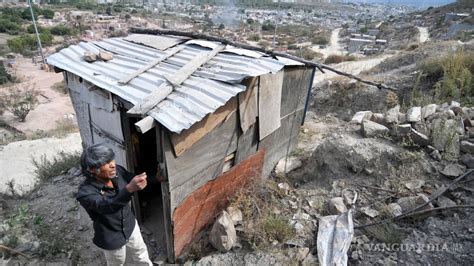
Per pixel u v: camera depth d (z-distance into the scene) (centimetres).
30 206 485
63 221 445
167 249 365
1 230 425
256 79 391
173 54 432
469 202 363
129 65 405
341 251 337
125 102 338
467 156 425
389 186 414
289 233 375
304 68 511
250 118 404
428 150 445
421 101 635
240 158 424
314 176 489
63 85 2631
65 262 372
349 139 479
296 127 573
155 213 458
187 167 334
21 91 2370
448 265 300
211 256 367
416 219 362
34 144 983
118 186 266
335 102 843
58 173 591
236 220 397
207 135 346
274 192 454
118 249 278
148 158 462
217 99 319
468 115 512
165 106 301
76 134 1080
